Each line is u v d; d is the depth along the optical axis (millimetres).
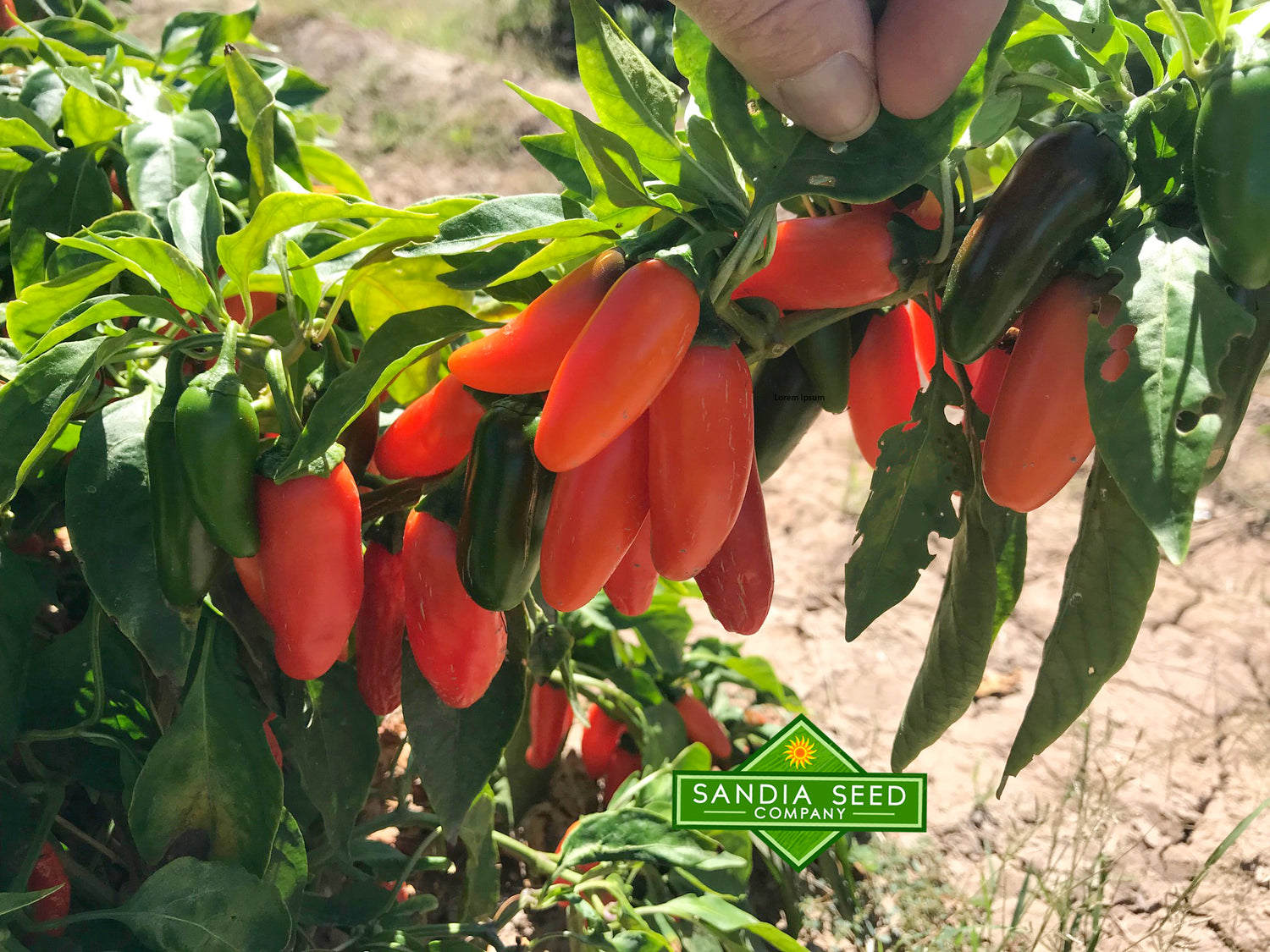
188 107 1737
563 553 881
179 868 1163
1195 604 3199
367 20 7020
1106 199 802
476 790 1202
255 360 1049
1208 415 712
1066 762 2658
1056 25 946
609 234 958
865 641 3045
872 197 825
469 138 5426
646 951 1514
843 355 1025
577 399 790
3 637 1195
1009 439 843
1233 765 2660
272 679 1277
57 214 1442
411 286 1219
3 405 1046
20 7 2045
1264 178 722
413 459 1103
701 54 953
